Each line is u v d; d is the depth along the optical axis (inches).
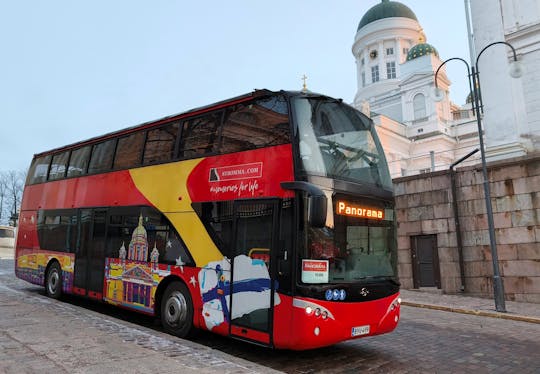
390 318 263.3
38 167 511.8
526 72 656.4
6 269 852.6
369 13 2433.6
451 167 617.0
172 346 238.4
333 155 260.1
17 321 287.1
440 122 1840.6
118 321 305.3
